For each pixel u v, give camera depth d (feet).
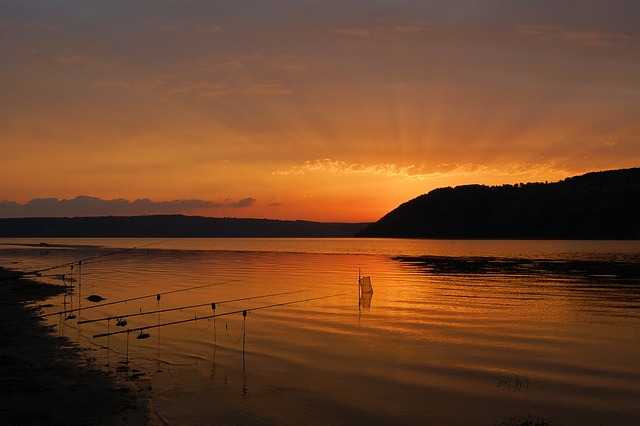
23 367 65.51
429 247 529.45
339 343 82.94
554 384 62.80
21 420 48.42
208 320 102.06
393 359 73.72
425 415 52.85
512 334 90.99
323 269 254.06
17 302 123.34
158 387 59.47
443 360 73.31
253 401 55.98
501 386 62.08
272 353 75.97
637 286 166.09
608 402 56.59
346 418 51.75
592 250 396.78
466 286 169.27
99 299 130.00
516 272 222.89
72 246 572.10
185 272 231.91
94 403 53.42
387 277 205.67
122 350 76.02
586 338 87.86
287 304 125.80
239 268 260.62
